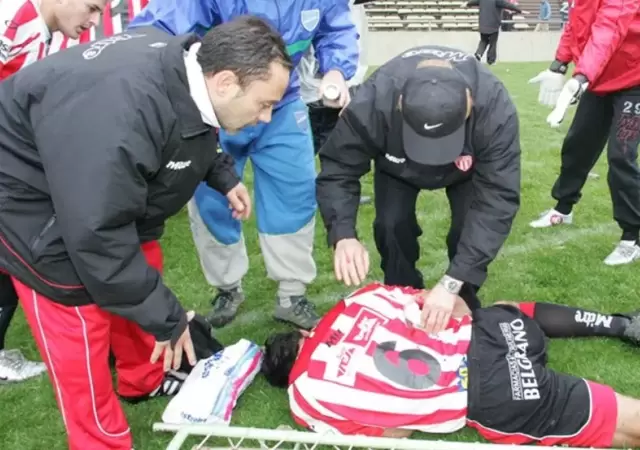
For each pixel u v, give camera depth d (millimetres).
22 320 3551
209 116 1985
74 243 1888
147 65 1924
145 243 2523
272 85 1936
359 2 5832
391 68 2555
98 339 2258
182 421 2639
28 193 2041
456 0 24094
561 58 3744
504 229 2564
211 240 3266
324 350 2588
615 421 2434
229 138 2992
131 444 2537
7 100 2002
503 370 2479
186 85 1933
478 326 2621
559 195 4430
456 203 2994
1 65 2672
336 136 2664
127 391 2855
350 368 2510
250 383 2914
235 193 2725
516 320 2643
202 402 2662
